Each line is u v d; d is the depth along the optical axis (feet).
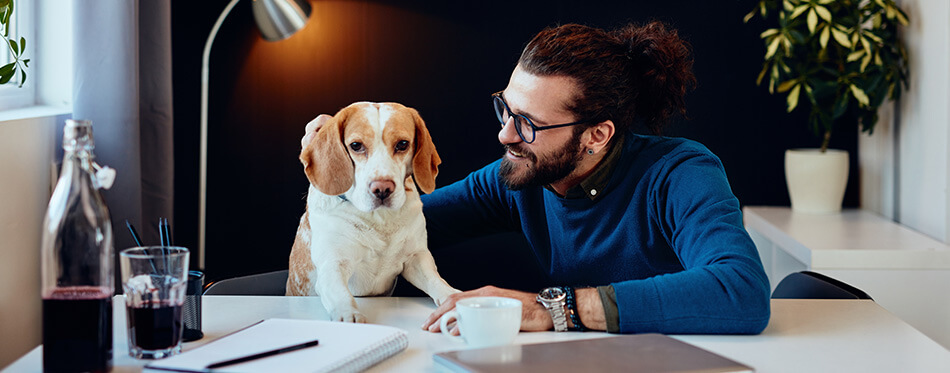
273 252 10.41
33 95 7.22
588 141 4.86
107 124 6.95
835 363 3.38
